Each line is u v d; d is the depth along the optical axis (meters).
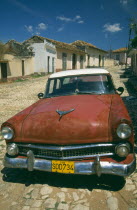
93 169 2.50
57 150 2.58
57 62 25.30
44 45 21.69
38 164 2.67
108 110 2.80
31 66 21.91
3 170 3.44
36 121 2.76
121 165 2.42
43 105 3.29
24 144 2.75
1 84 16.36
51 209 2.46
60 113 2.77
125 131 2.39
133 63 21.33
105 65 45.50
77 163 2.54
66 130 2.56
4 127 2.78
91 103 3.10
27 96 10.66
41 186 2.93
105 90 3.68
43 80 18.73
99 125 2.52
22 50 20.38
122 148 2.42
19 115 3.01
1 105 8.56
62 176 3.14
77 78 3.92
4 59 17.67
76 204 2.51
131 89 11.28
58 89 3.88
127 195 2.62
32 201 2.62
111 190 2.73
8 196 2.74
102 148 2.52
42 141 2.63
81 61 32.44
